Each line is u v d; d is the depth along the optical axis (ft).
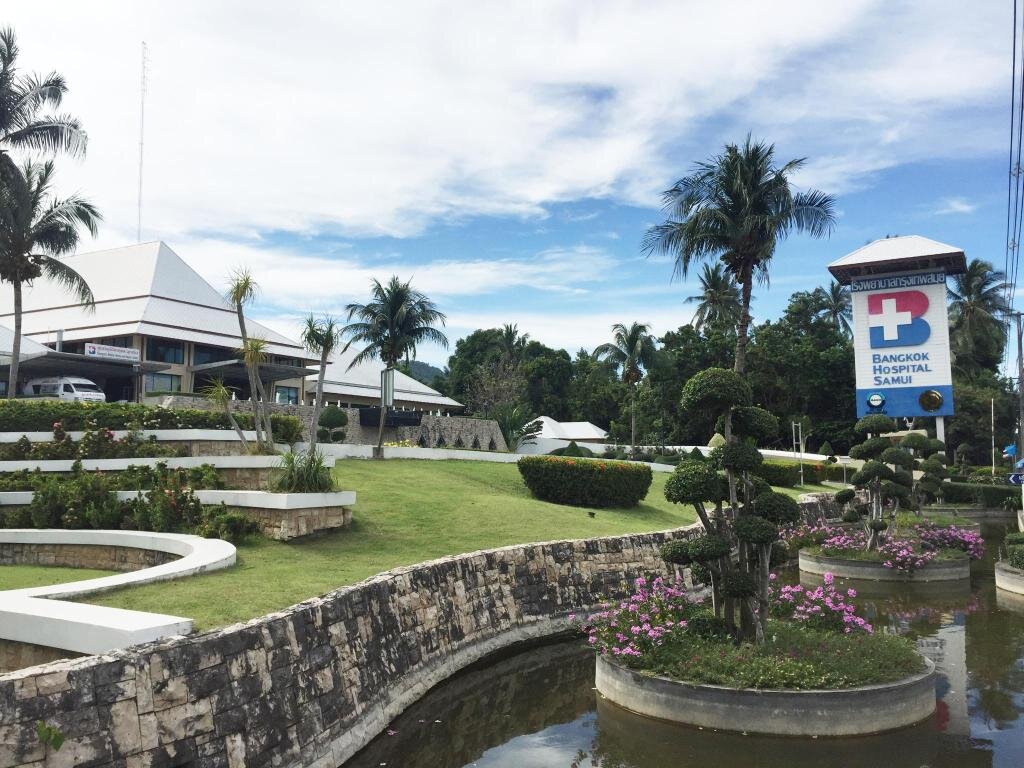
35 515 48.08
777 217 78.43
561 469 80.07
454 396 228.84
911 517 96.94
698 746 30.14
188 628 23.02
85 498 48.70
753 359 199.41
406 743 31.04
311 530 48.65
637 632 35.50
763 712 30.81
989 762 28.25
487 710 35.19
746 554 37.22
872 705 30.86
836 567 72.54
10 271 88.48
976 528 105.50
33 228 89.10
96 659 19.61
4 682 17.31
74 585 28.99
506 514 63.26
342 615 30.50
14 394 88.07
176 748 20.79
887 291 118.42
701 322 174.81
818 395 202.59
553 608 49.49
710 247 81.51
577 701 36.52
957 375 223.51
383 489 68.39
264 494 47.42
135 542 42.45
